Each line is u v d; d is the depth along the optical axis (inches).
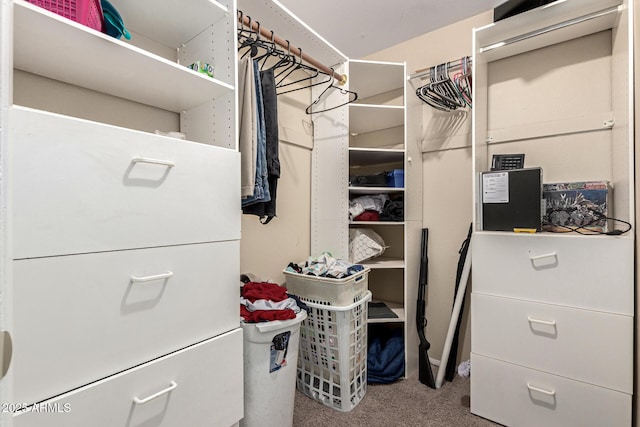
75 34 30.9
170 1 43.2
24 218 26.0
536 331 56.4
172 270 37.0
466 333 81.7
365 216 81.7
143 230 34.2
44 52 34.4
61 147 28.1
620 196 55.1
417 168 86.1
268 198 52.3
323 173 82.7
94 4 34.3
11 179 25.4
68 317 28.6
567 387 53.4
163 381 35.8
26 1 29.3
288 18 60.1
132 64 37.4
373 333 90.0
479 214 64.2
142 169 34.0
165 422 36.1
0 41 25.2
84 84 42.9
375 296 99.0
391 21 81.4
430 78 77.0
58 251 28.0
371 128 96.4
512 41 66.7
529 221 58.1
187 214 38.6
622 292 49.2
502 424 59.6
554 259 54.7
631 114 51.2
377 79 87.2
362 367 69.0
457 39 82.6
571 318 53.2
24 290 26.1
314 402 66.9
